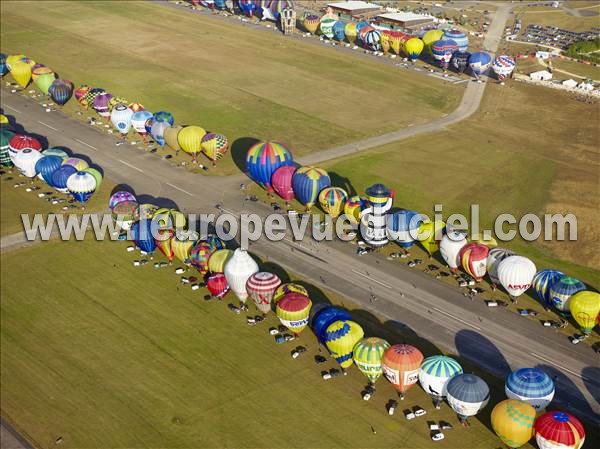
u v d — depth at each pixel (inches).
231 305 4133.9
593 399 3425.2
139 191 5482.3
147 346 3818.9
